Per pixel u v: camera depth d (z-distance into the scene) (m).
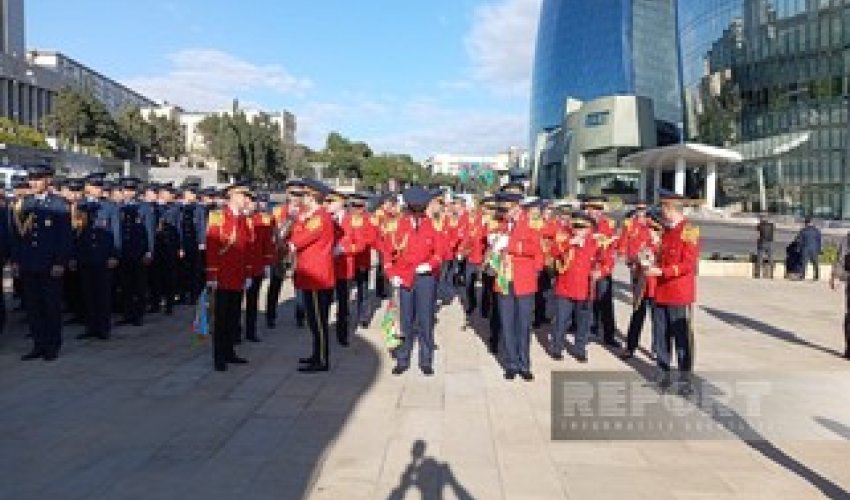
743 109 75.06
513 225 9.01
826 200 62.78
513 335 8.84
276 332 11.70
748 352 10.99
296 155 112.25
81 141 79.88
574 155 101.81
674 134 111.69
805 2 64.94
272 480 5.47
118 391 7.85
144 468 5.65
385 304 15.12
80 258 10.44
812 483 5.66
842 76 61.06
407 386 8.37
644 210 10.80
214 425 6.75
